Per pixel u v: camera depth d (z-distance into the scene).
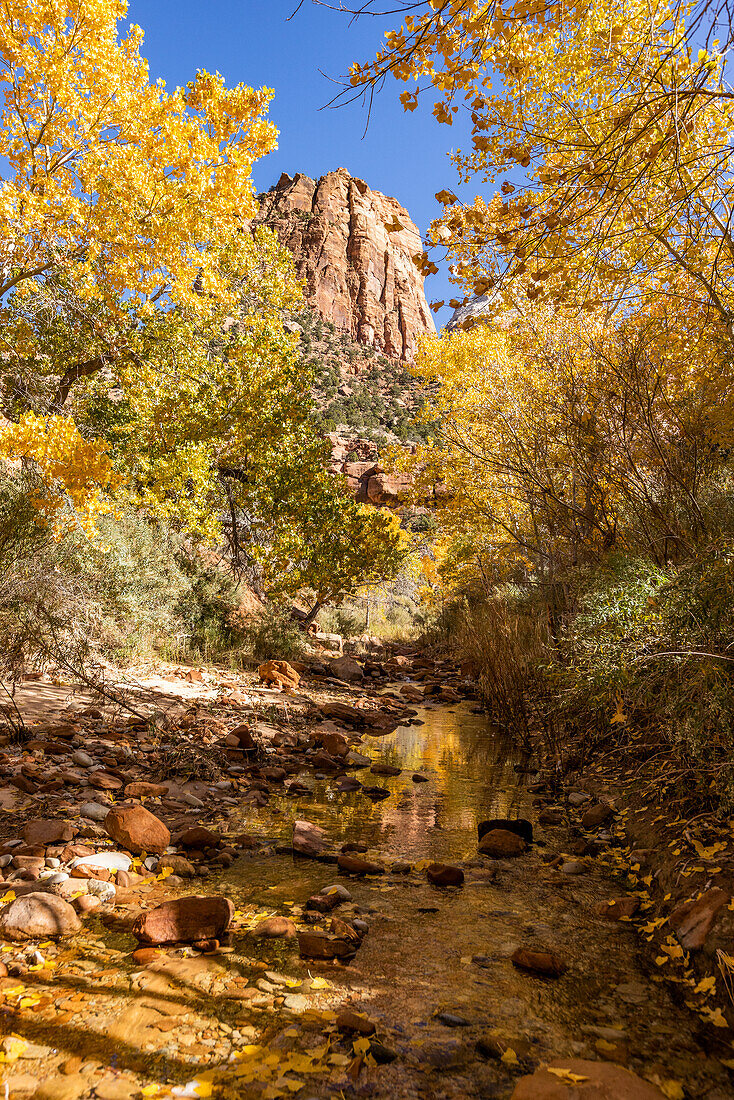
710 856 2.70
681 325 5.04
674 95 2.62
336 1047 1.73
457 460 10.34
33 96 8.95
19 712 4.72
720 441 5.03
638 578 4.12
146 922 2.30
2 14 8.43
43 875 2.72
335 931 2.38
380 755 5.80
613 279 4.21
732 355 4.34
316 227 106.00
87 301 10.67
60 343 11.73
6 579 5.60
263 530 13.00
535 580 8.48
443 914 2.67
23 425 6.36
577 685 3.94
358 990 2.05
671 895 2.66
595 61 4.29
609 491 6.00
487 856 3.40
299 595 15.57
